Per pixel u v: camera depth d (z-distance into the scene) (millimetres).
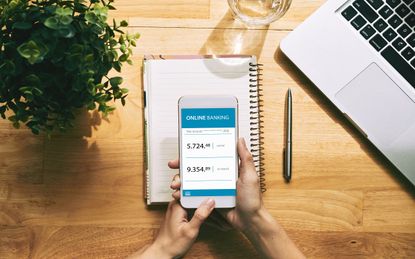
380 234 774
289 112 763
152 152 755
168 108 756
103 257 766
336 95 748
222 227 767
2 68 563
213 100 693
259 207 717
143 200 771
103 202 769
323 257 771
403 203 775
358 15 749
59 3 597
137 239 768
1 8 567
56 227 766
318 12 750
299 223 774
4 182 767
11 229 763
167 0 777
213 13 781
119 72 699
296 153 778
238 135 716
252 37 782
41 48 547
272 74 779
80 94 615
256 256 772
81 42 589
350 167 780
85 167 771
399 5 745
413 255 771
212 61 757
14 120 616
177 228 721
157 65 752
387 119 744
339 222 775
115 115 774
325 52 748
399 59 744
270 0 787
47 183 769
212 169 699
